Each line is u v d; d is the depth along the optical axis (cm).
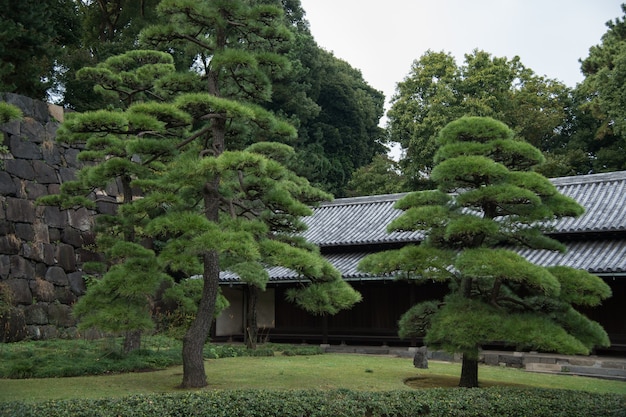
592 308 1847
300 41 3616
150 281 1146
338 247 2358
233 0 1262
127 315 1144
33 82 2202
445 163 1201
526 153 1238
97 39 3253
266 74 1347
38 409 846
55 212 2136
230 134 1373
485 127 1252
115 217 1611
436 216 1227
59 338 2000
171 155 1291
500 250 1167
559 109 3997
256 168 1106
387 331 2195
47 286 2033
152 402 902
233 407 902
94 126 1158
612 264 1725
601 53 3753
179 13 1254
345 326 2289
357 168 4372
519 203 1244
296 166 3412
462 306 1200
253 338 2072
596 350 1842
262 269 1515
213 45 1328
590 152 4094
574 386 1466
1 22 1962
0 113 1132
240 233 1060
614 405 996
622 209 1962
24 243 1991
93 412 838
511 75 3600
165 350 1753
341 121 4250
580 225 1931
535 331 1111
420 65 3703
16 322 1852
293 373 1450
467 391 1101
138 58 1739
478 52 3612
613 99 3195
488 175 1201
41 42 2128
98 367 1409
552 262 1845
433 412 968
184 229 1067
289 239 1323
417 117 3588
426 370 1612
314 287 1257
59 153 2220
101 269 1667
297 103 3644
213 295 1212
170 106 1182
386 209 2538
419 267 1223
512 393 1098
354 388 1248
